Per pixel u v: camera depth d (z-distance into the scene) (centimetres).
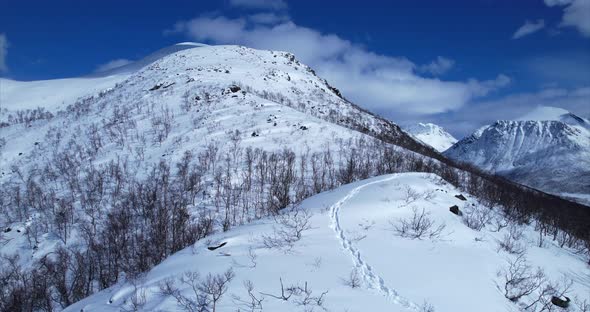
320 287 1391
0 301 3612
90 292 3672
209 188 5478
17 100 16762
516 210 3541
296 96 12938
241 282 1464
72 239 4738
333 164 6169
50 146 8575
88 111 11169
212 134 7588
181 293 1473
